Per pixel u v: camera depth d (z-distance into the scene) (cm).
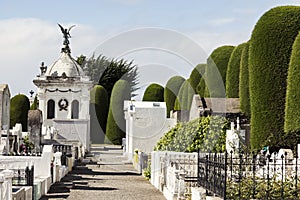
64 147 2844
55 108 4031
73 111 4025
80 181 2000
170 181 1509
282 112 2011
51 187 1788
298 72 1781
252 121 2092
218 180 1058
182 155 1747
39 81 4012
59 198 1515
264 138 2031
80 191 1686
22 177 1392
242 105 2538
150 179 2017
